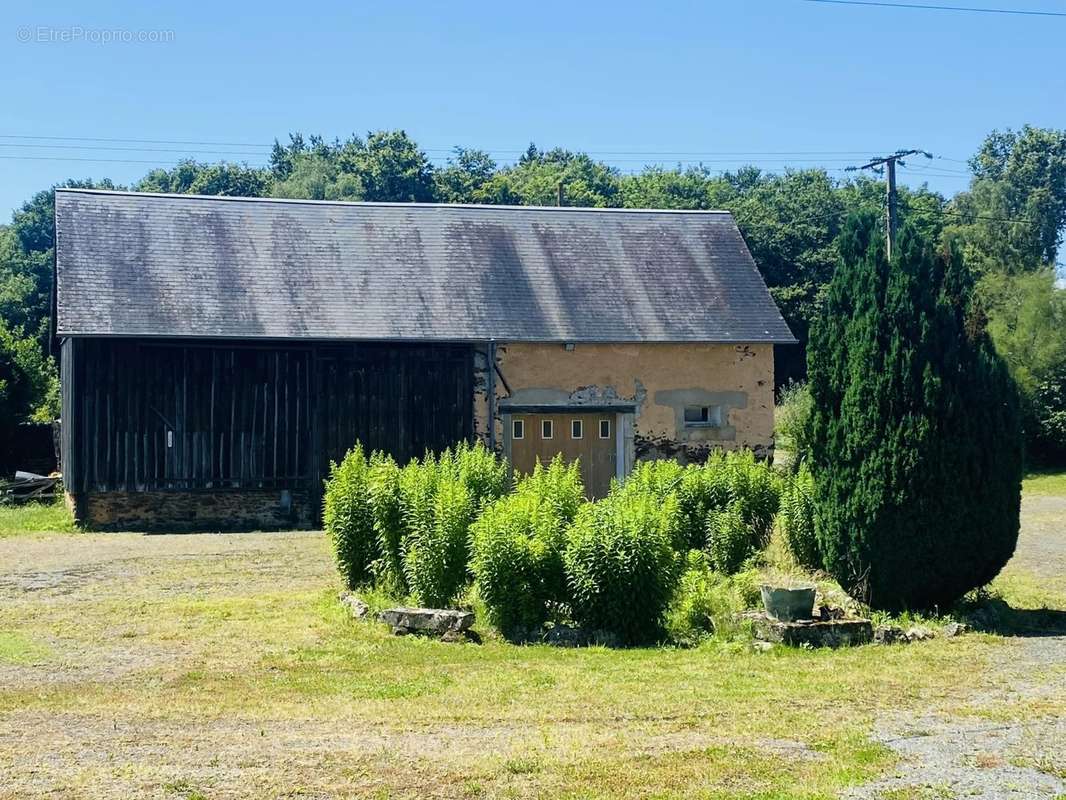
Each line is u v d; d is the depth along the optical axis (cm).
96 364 2152
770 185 6719
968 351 1193
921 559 1168
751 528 1481
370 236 2500
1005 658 1004
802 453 1670
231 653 1029
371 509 1369
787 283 4972
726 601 1181
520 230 2609
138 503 2181
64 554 1770
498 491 1474
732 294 2561
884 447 1173
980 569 1187
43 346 4628
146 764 672
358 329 2262
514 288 2453
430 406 2338
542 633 1109
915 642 1093
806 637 1080
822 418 1235
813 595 1116
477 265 2489
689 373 2467
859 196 5944
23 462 3197
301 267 2377
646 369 2444
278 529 2222
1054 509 2567
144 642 1079
